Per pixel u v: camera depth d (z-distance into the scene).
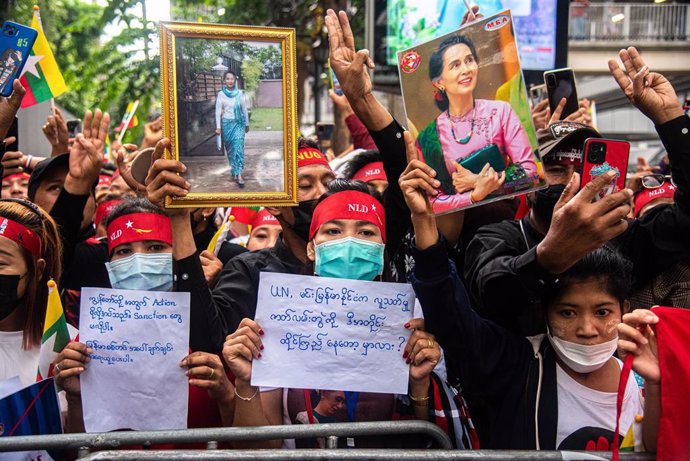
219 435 2.56
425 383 2.76
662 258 3.16
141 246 3.24
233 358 2.68
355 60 3.03
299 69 15.31
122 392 2.79
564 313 2.63
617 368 2.72
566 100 4.29
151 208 3.28
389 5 9.32
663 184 4.55
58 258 3.06
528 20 9.81
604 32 18.83
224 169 2.76
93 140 3.48
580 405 2.65
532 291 2.59
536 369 2.70
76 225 3.49
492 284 2.66
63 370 2.75
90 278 3.89
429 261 2.61
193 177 2.75
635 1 19.17
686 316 2.32
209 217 4.09
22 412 2.70
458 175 2.72
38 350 2.96
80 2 13.12
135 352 2.80
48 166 3.92
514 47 2.68
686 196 2.91
